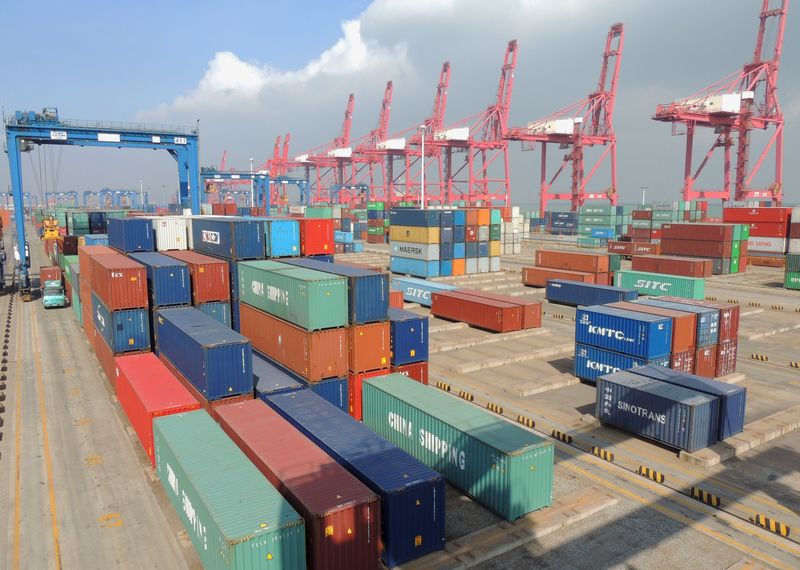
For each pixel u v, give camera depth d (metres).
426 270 64.81
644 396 22.06
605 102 129.75
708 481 19.22
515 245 98.06
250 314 29.69
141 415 20.69
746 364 33.34
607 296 47.34
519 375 31.06
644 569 14.60
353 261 81.81
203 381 21.38
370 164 182.88
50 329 43.94
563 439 22.72
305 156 198.12
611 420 23.56
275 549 12.53
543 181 151.38
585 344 29.64
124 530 16.56
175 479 16.48
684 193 113.50
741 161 108.94
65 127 57.25
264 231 32.59
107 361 30.44
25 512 17.59
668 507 17.62
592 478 19.50
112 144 59.91
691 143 112.44
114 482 19.45
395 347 26.06
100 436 23.38
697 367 28.86
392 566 14.62
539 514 16.88
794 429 23.72
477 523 16.56
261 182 136.75
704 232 71.19
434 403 20.28
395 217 69.56
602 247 103.62
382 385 22.45
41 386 29.97
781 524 16.41
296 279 24.14
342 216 122.75
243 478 14.77
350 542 13.46
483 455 17.06
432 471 15.45
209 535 13.48
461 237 67.25
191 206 64.81
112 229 40.44
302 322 24.00
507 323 39.28
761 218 78.69
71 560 15.20
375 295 24.77
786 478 19.45
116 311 28.25
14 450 22.09
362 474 15.27
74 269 46.09
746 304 51.50
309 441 16.91
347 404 24.98
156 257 33.75
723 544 15.68
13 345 38.88
